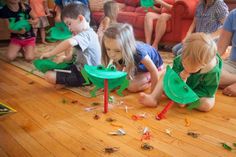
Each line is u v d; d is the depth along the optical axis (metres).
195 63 1.08
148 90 1.59
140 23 3.08
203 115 1.24
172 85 1.19
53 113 1.27
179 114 1.25
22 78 1.86
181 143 1.00
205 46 1.06
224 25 1.61
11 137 1.05
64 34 1.79
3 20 3.22
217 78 1.25
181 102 1.16
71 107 1.34
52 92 1.57
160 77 1.41
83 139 1.03
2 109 1.29
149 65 1.42
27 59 2.41
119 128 1.11
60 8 2.30
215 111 1.29
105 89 1.23
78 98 1.47
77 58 1.63
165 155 0.92
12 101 1.43
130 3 3.63
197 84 1.31
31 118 1.22
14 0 2.39
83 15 1.57
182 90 1.18
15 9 2.41
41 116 1.24
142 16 3.09
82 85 1.67
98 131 1.09
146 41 3.01
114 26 1.30
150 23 2.92
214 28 2.18
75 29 1.58
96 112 1.27
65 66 1.64
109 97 1.45
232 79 1.54
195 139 1.03
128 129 1.11
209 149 0.96
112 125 1.14
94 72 1.21
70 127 1.13
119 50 1.29
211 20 2.18
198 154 0.93
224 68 1.57
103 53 1.39
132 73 1.41
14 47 2.39
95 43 1.65
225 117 1.22
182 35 2.76
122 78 1.23
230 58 1.63
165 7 2.99
